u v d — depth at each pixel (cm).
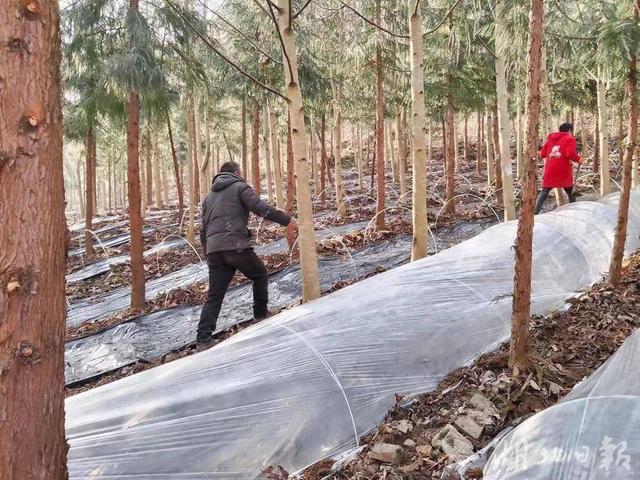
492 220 812
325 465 252
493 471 199
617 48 382
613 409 179
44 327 123
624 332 347
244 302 543
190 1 640
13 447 120
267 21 803
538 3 271
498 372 311
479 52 857
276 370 286
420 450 254
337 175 1084
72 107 1027
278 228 1043
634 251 506
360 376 294
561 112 1469
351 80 1075
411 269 412
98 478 222
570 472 166
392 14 775
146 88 585
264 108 1420
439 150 2766
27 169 118
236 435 251
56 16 125
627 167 402
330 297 374
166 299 625
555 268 440
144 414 252
